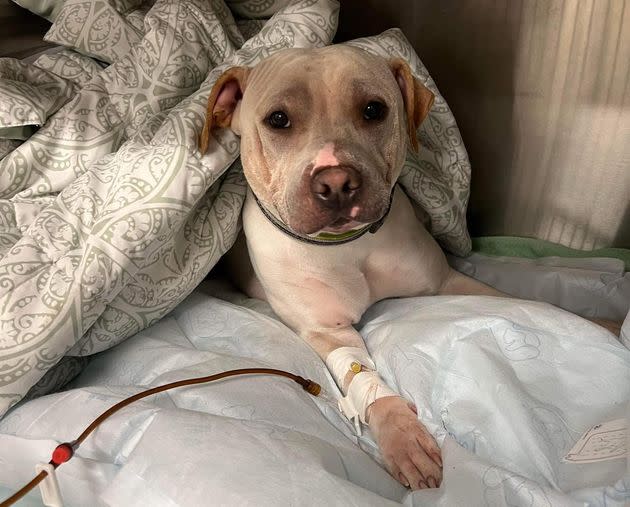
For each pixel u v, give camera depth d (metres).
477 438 0.82
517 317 0.95
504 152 1.46
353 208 0.84
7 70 1.23
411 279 1.16
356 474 0.79
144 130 1.12
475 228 1.58
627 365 0.86
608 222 1.40
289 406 0.87
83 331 0.97
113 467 0.78
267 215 1.04
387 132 0.93
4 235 1.12
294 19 1.19
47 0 1.50
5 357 0.90
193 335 1.12
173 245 1.06
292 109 0.89
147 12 1.43
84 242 1.01
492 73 1.41
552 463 0.77
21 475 0.85
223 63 1.18
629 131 1.30
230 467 0.71
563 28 1.29
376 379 0.96
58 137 1.20
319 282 1.08
